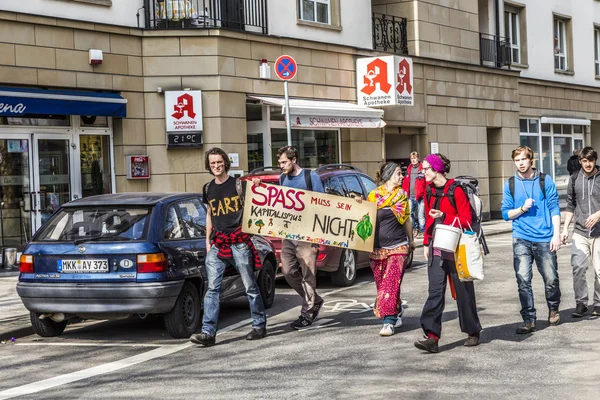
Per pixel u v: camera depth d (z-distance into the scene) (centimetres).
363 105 2241
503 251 1769
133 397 680
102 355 870
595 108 3556
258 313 918
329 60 2170
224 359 816
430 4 2562
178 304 928
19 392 718
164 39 1797
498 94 2877
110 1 1727
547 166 3244
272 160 1994
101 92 1714
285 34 2067
